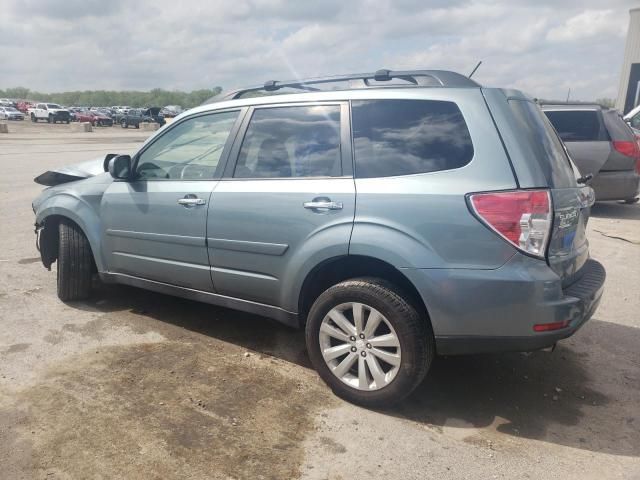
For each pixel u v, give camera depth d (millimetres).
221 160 3865
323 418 3174
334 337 3342
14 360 3795
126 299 5066
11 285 5371
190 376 3637
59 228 4816
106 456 2779
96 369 3699
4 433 2945
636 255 6855
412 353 3049
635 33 21172
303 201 3354
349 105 3385
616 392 3557
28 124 52094
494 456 2863
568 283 3111
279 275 3527
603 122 9016
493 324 2891
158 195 4102
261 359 3918
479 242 2846
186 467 2715
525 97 3297
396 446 2926
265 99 3754
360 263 3328
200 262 3926
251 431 3027
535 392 3537
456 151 3000
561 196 2973
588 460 2848
